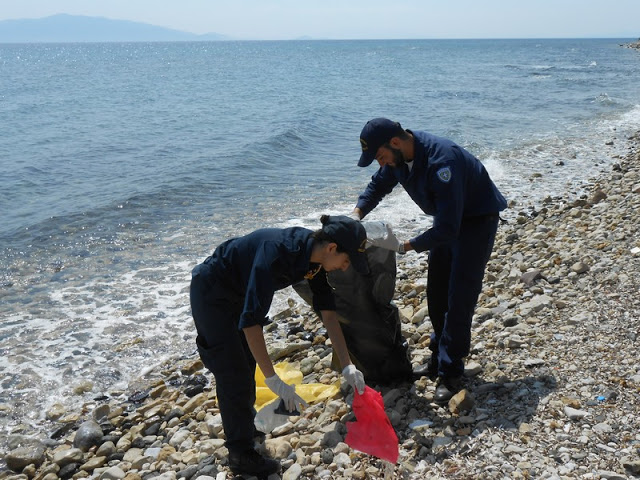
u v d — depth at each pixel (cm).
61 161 1669
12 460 456
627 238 756
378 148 416
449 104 2984
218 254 364
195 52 15850
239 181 1380
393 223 1021
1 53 16312
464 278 436
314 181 1377
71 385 576
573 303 577
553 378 443
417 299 685
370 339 458
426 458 381
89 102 3322
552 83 4322
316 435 426
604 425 376
